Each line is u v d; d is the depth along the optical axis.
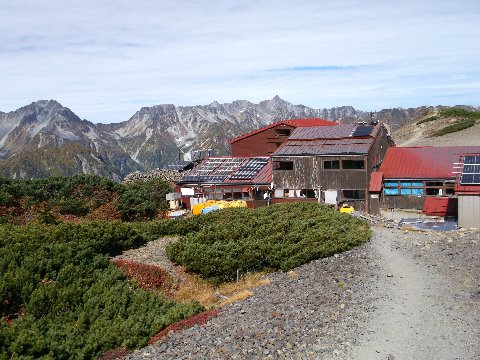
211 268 28.25
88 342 18.23
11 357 16.03
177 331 19.02
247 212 42.91
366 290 21.27
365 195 51.62
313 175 53.81
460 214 36.91
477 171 38.16
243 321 18.52
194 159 75.81
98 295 22.95
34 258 25.30
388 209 53.16
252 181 57.16
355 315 18.00
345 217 40.56
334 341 15.74
